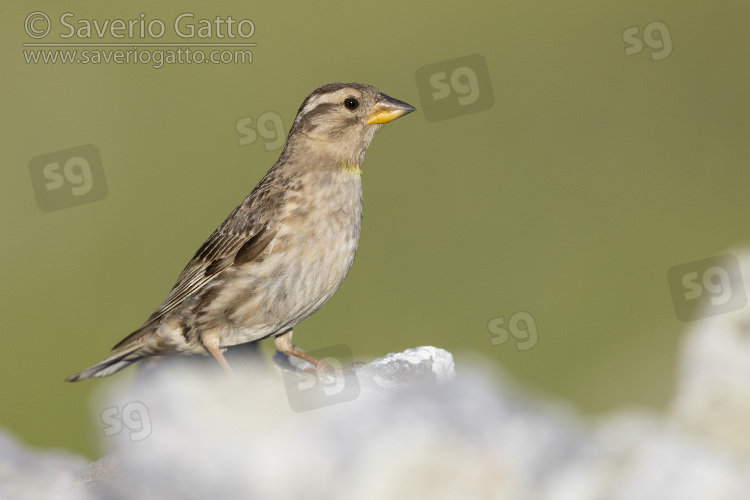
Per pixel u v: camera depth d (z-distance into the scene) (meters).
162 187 18.62
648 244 17.44
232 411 4.56
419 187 19.38
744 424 4.54
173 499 4.07
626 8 25.95
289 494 3.78
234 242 7.81
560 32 24.45
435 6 25.64
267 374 7.42
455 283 16.53
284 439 3.95
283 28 24.03
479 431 3.70
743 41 23.86
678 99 21.91
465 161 20.00
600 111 21.78
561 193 19.16
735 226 17.86
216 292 7.79
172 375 5.02
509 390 4.07
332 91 8.07
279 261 7.73
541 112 21.72
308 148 8.01
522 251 17.44
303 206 7.79
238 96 21.39
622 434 3.60
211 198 18.64
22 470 5.42
